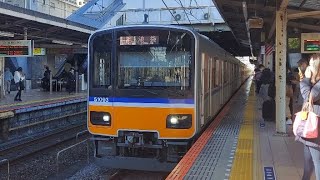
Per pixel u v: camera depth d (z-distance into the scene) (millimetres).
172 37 8656
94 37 8992
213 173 6281
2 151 12680
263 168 6590
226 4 13617
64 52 26125
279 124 9805
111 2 34094
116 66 8812
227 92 16516
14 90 27969
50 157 12219
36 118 17766
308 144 4750
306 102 4750
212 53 10969
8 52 19000
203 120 9398
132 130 8680
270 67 18406
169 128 8539
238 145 8477
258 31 19672
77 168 10766
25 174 10297
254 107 16500
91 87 9016
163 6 33219
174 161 8625
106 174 9867
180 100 8531
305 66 5906
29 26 18953
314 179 5641
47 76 28703
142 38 8742
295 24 14406
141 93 8625
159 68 8680
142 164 8742
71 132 17422
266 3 12227
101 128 8898
